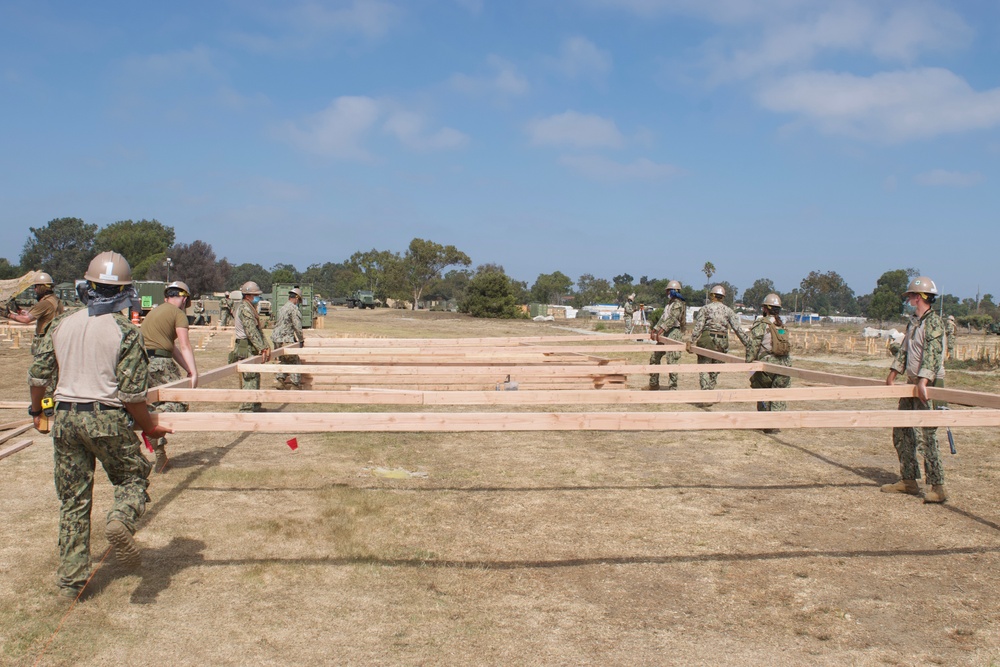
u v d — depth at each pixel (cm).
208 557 480
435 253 8269
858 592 442
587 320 5819
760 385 923
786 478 711
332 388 1209
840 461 788
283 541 511
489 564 479
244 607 409
